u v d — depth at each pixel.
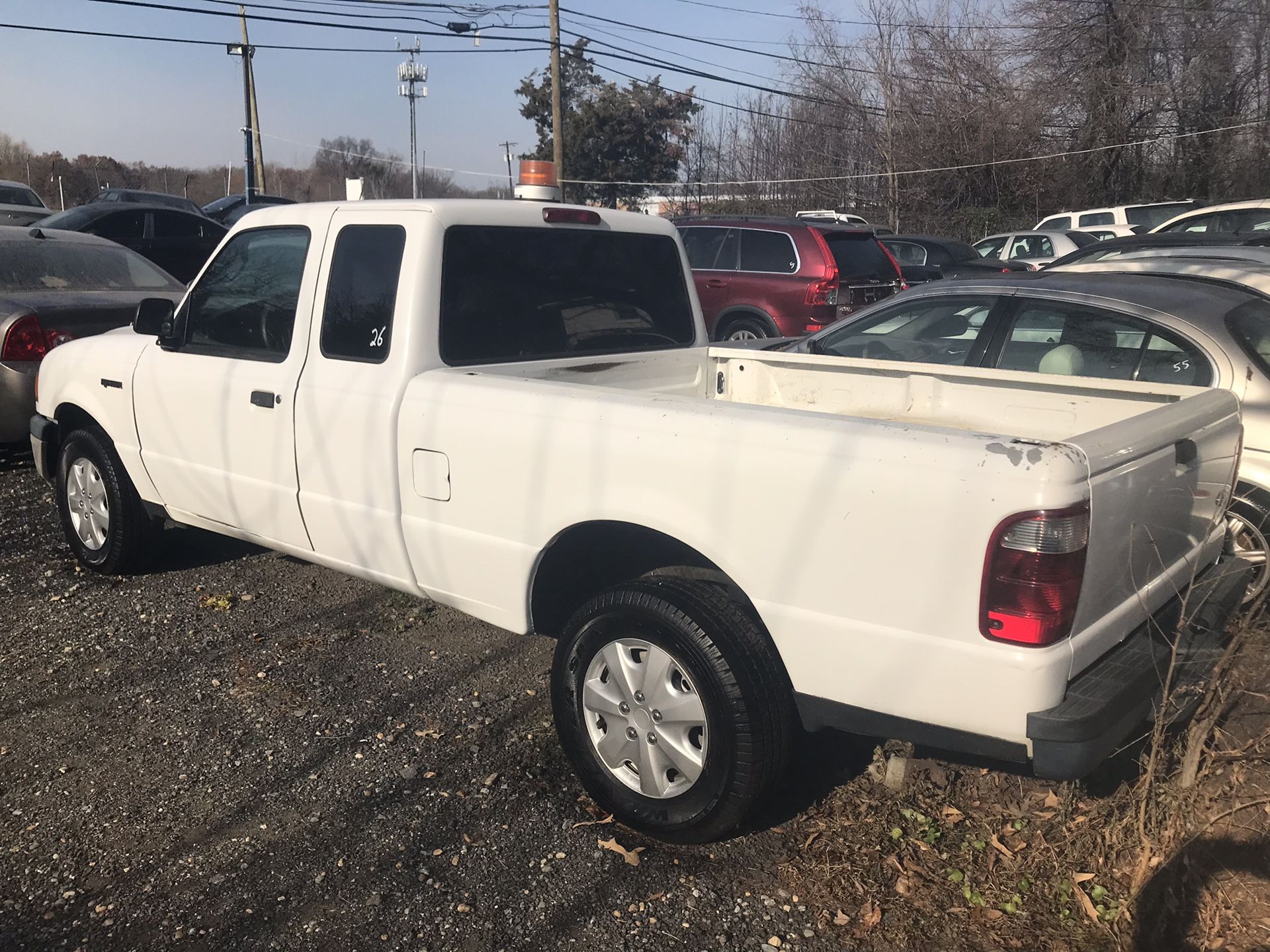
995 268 15.02
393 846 3.23
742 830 3.28
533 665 4.50
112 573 5.48
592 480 3.24
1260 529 4.28
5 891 3.03
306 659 4.54
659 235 4.85
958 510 2.55
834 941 2.83
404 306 3.88
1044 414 3.84
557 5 26.44
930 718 2.71
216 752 3.78
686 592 3.08
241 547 6.00
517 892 3.02
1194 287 4.80
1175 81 29.39
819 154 35.69
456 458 3.63
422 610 5.10
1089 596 2.63
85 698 4.18
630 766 3.29
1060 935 2.83
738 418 2.96
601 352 4.53
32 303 7.24
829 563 2.78
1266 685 3.89
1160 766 3.17
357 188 18.28
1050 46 30.72
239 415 4.45
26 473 7.57
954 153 32.06
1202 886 2.95
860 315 5.64
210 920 2.90
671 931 2.87
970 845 3.20
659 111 41.66
